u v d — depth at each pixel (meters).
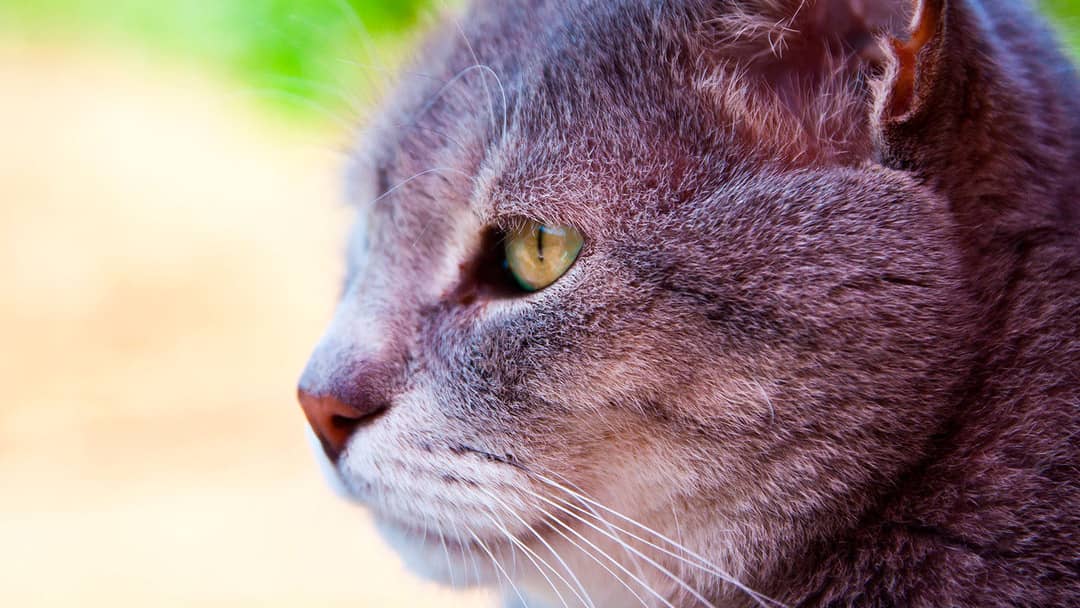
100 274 1.28
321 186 0.63
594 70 0.50
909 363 0.48
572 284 0.49
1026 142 0.48
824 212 0.48
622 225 0.49
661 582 0.51
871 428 0.49
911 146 0.48
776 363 0.48
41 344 1.21
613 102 0.49
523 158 0.50
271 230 1.34
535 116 0.50
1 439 1.10
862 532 0.49
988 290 0.49
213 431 1.11
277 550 0.92
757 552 0.50
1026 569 0.48
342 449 0.51
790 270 0.48
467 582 0.52
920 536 0.49
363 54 0.59
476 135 0.51
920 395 0.48
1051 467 0.48
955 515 0.49
